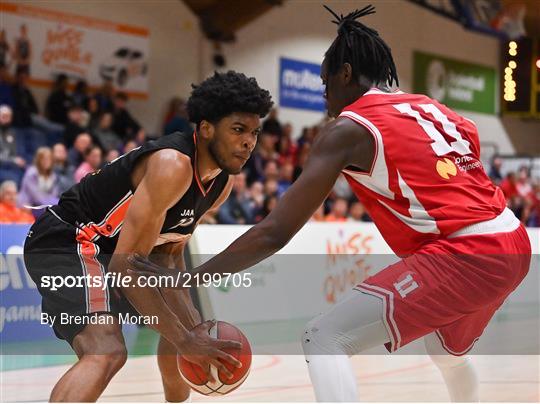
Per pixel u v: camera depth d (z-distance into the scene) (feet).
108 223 10.06
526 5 50.08
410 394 14.99
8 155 32.04
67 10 39.27
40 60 38.24
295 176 40.45
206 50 45.50
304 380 16.63
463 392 10.08
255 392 15.23
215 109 9.56
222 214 32.48
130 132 38.63
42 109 38.42
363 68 8.96
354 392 7.91
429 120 8.54
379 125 8.29
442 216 8.19
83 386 8.69
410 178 8.25
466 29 53.01
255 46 46.98
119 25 41.57
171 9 43.88
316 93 49.57
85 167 31.94
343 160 8.20
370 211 8.73
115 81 41.63
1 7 36.65
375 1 45.44
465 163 8.57
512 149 62.59
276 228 8.07
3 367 18.30
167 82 43.96
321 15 47.88
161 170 9.36
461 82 56.54
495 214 8.44
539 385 15.97
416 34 50.88
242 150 9.73
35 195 29.71
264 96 9.71
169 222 10.02
